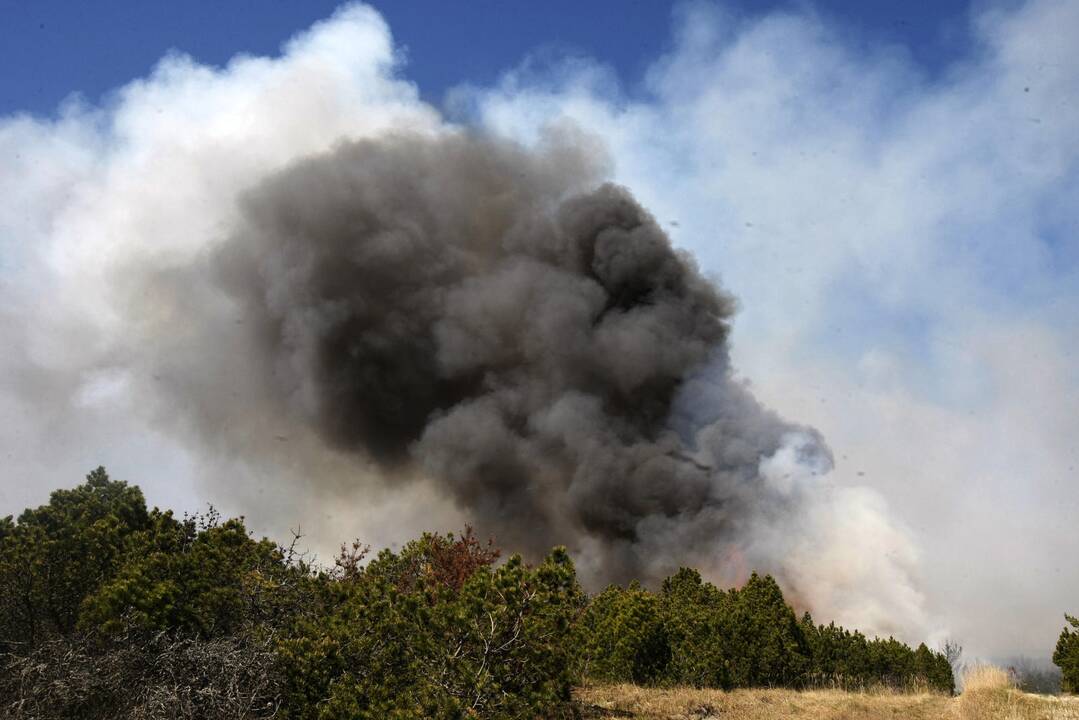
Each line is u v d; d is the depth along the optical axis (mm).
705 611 19047
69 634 11172
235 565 12578
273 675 9914
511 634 10266
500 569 10727
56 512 14305
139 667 9820
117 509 14492
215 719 9203
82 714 9328
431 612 10547
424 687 9789
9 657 10617
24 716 8906
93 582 12219
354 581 13336
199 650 9914
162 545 12719
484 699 9727
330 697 10000
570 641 10984
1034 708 12539
